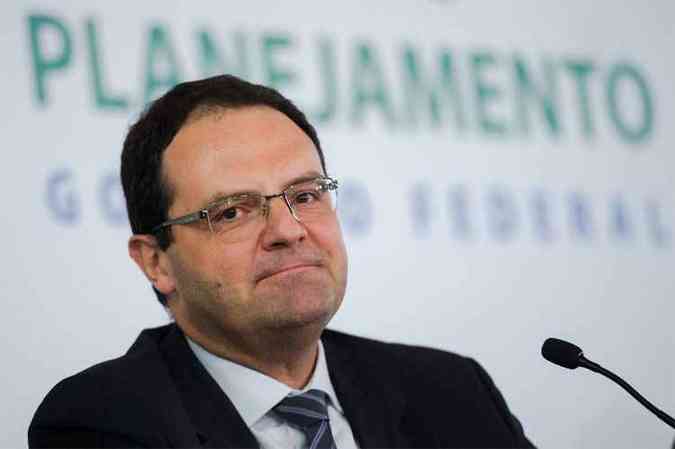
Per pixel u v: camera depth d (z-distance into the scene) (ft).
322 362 19.22
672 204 33.32
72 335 26.25
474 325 30.37
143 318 27.04
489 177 31.22
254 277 17.44
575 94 32.78
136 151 18.69
